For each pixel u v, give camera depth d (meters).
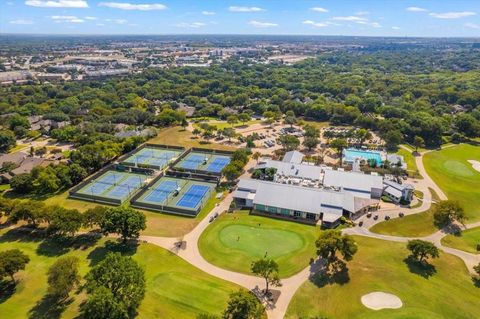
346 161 165.12
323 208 118.62
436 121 198.38
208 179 149.75
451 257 97.81
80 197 133.38
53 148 187.12
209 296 82.12
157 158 174.75
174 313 77.12
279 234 108.44
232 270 92.06
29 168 152.38
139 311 76.88
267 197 124.38
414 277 88.31
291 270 91.25
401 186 132.38
